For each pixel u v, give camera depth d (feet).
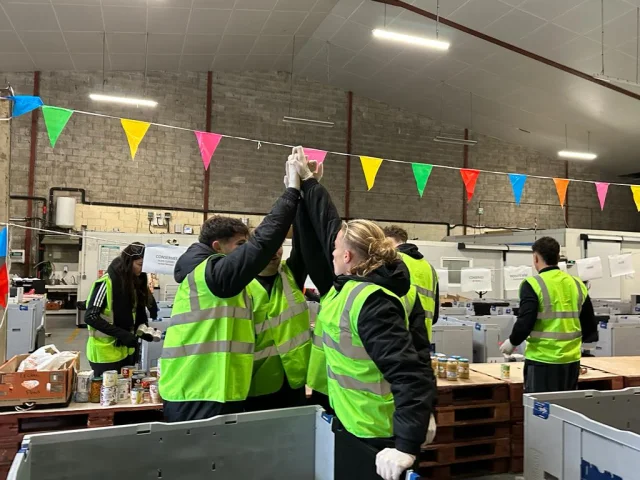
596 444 6.15
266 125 44.73
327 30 36.83
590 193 54.39
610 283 32.94
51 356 9.59
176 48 37.01
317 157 15.90
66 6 28.58
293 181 6.66
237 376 6.32
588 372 13.32
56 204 37.68
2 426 8.68
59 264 38.83
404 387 4.74
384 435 5.25
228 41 37.29
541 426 7.07
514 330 10.70
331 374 5.62
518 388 12.23
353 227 5.69
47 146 38.58
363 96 47.96
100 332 11.61
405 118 49.11
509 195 51.70
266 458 5.95
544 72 35.37
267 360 7.14
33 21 29.96
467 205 50.29
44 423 9.15
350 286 5.40
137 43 35.14
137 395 9.45
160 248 12.16
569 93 37.60
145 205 40.88
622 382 12.82
